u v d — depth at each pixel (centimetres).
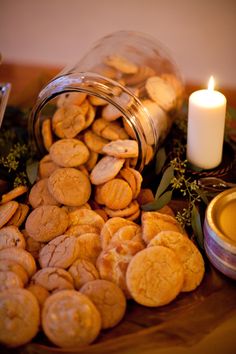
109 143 63
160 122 67
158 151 69
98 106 68
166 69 76
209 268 56
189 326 49
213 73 95
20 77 91
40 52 101
